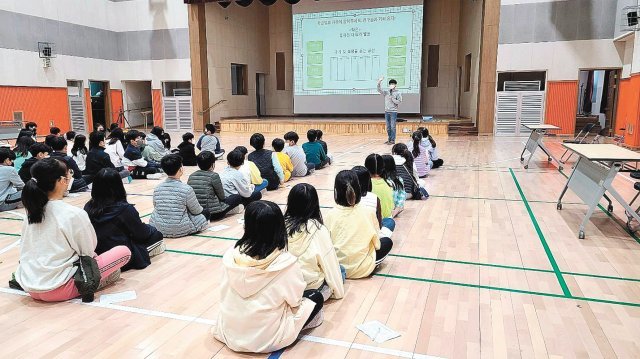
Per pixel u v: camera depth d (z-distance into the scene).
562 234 3.82
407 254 3.38
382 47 14.55
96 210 2.89
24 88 12.55
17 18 12.27
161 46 15.22
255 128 14.30
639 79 9.22
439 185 5.89
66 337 2.23
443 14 14.91
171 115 15.56
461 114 14.83
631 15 9.44
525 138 11.88
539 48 11.93
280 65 17.33
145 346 2.15
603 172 3.72
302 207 2.43
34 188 2.42
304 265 2.40
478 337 2.22
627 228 3.93
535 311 2.48
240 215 4.48
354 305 2.55
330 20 14.91
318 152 7.17
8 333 2.26
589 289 2.75
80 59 14.25
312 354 2.07
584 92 16.00
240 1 15.16
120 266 2.84
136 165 6.68
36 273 2.53
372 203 3.08
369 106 14.90
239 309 2.03
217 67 15.29
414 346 2.14
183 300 2.63
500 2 11.98
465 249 3.48
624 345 2.13
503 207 4.74
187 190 3.77
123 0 15.39
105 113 15.65
